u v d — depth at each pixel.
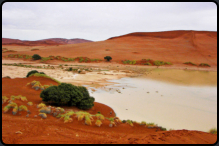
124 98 17.52
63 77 27.95
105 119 9.01
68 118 7.75
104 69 45.59
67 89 13.47
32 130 5.77
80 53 72.50
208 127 10.80
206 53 71.88
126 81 28.12
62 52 75.19
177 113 13.40
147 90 21.81
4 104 9.73
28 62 56.28
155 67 54.88
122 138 5.71
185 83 28.02
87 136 5.68
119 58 65.19
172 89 22.95
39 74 19.98
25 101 11.38
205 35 108.81
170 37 124.94
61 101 12.68
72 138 5.23
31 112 8.87
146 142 5.03
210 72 46.09
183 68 53.88
